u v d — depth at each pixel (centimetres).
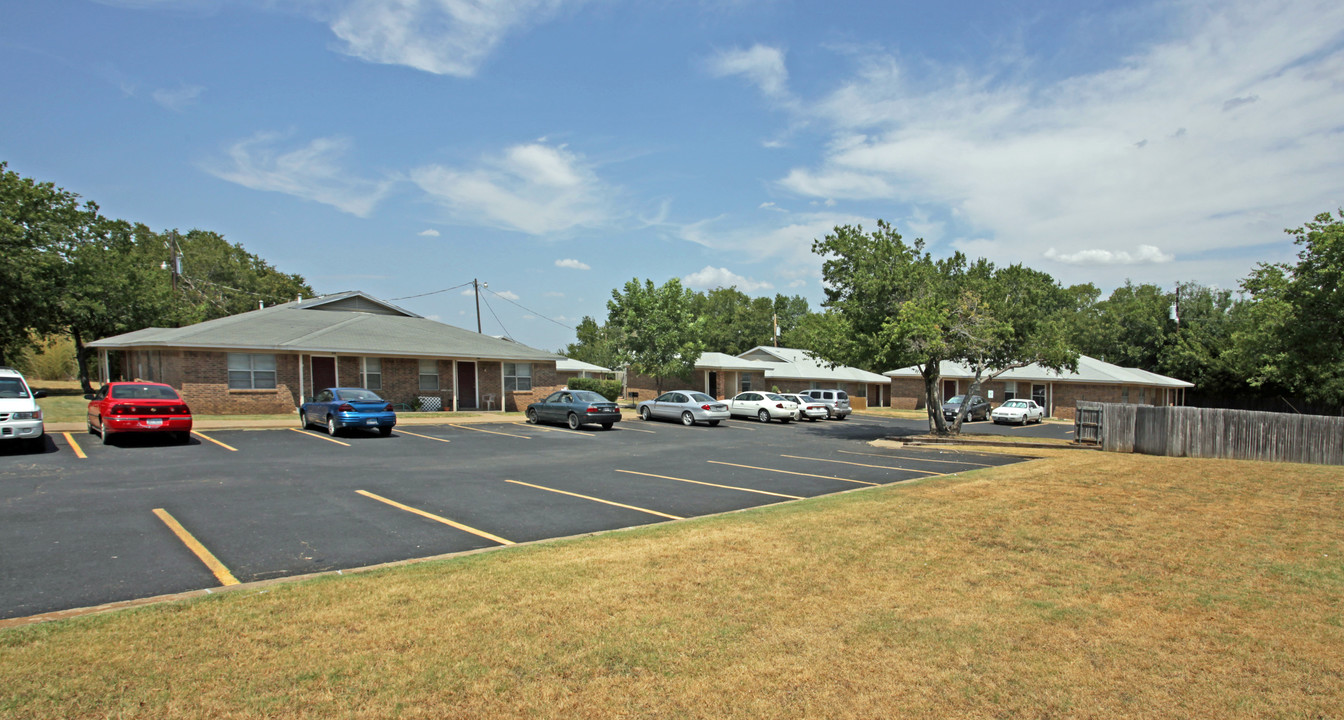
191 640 484
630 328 4166
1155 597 620
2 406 1371
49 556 707
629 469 1505
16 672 425
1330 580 678
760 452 1939
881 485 1343
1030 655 489
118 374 3569
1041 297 2628
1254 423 1847
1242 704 422
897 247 2544
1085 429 2277
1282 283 2439
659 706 406
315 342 2652
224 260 6225
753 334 7756
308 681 425
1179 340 5322
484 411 3112
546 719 388
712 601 591
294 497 1062
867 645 502
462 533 871
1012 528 895
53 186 3225
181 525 858
